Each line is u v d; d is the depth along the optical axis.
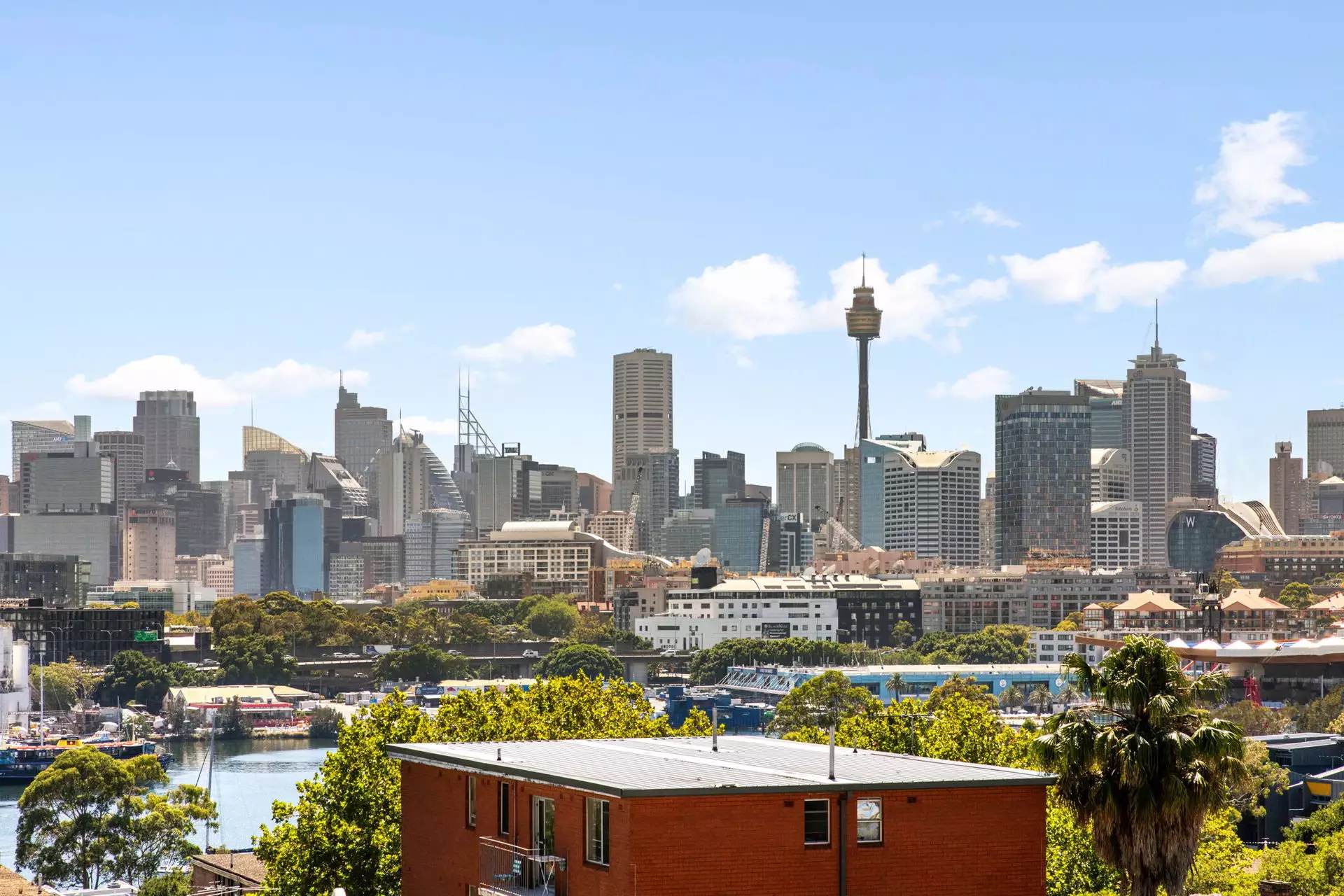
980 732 146.25
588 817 72.31
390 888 117.31
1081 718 77.69
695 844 69.00
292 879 119.12
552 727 138.12
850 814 71.00
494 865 77.38
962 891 72.31
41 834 197.38
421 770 87.88
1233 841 129.62
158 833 199.75
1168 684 77.06
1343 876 133.50
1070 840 119.81
